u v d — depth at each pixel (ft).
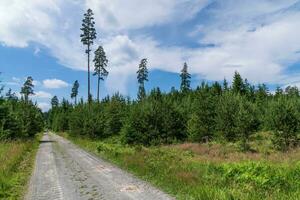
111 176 59.00
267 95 283.38
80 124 202.18
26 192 46.83
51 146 150.20
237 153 93.71
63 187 49.67
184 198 39.91
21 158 89.66
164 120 135.13
